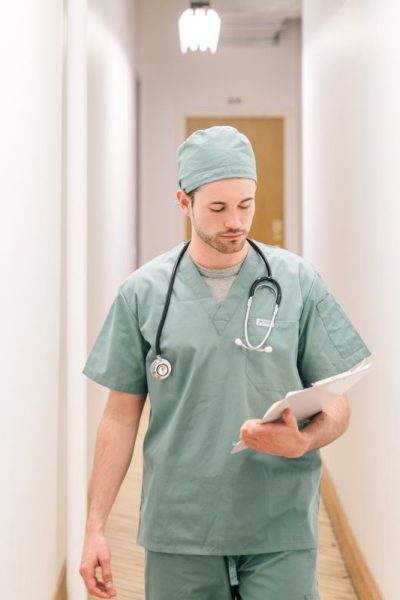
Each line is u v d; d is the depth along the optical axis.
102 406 3.89
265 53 6.62
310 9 3.99
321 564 2.67
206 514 1.33
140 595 2.35
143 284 1.40
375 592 2.20
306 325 1.38
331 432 1.28
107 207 3.85
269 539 1.33
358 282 2.56
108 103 3.87
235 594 1.43
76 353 2.19
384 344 2.12
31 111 1.75
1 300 1.49
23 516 1.75
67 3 2.21
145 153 6.61
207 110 6.64
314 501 1.37
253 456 1.33
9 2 1.52
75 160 2.19
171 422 1.36
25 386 1.74
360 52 2.48
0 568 1.53
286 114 6.67
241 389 1.32
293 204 6.73
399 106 1.89
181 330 1.34
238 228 1.26
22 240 1.67
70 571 2.20
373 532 2.29
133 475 3.47
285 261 1.40
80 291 2.19
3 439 1.53
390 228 2.02
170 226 6.63
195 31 4.36
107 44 3.81
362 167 2.46
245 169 1.26
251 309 1.35
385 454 2.11
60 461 2.34
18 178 1.62
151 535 1.36
